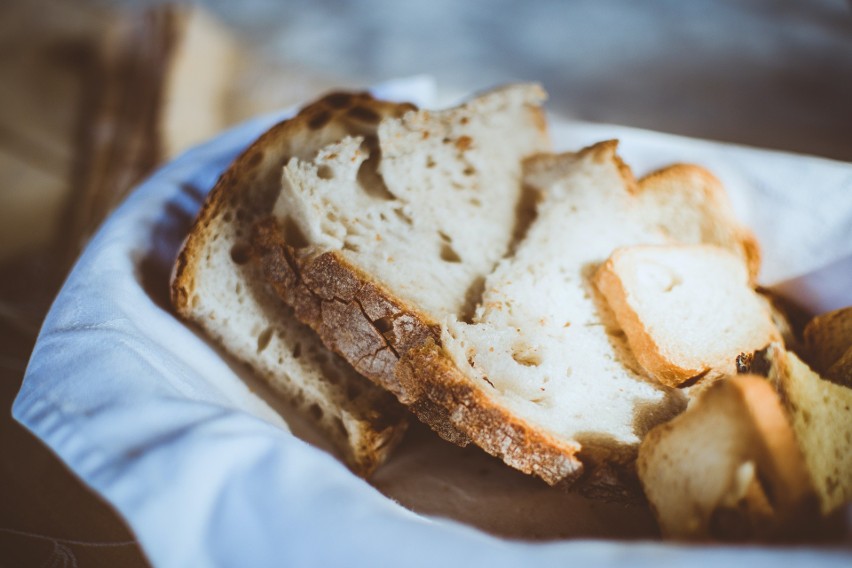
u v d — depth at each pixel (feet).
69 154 1.77
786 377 0.88
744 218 1.16
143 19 1.87
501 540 0.77
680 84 2.24
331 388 1.03
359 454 0.98
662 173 1.20
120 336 0.88
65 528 0.94
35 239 1.59
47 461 1.02
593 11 2.68
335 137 1.16
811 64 2.27
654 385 1.03
